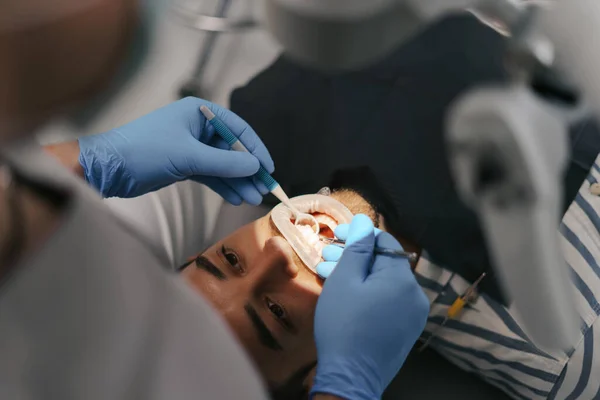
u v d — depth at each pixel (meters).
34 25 0.30
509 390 1.30
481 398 1.33
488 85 0.73
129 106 0.43
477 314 1.24
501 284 0.92
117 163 1.12
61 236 0.43
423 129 1.12
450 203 1.14
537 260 0.68
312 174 1.34
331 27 0.43
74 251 0.44
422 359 1.38
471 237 1.17
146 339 0.48
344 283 1.03
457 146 0.69
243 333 1.15
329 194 1.28
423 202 1.18
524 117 0.64
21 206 0.42
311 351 1.16
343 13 0.42
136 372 0.47
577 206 1.08
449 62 0.98
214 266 1.20
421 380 1.36
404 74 1.11
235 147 1.21
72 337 0.44
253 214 1.45
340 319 1.00
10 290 0.41
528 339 1.13
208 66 1.18
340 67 0.47
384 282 1.02
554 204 0.67
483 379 1.35
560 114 0.68
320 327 1.01
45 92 0.33
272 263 1.13
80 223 0.45
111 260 0.47
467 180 0.69
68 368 0.44
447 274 1.24
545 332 0.74
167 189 1.48
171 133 1.16
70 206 0.45
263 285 1.15
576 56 0.66
